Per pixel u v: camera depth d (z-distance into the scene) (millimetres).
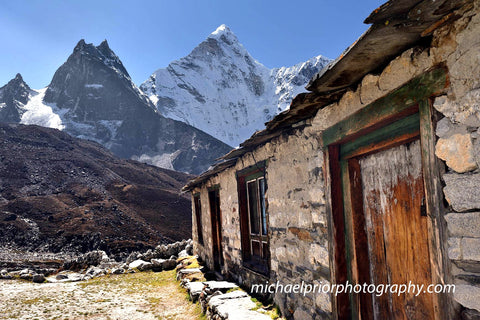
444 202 1872
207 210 8914
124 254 23531
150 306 6676
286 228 4277
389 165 2660
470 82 1695
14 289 8711
